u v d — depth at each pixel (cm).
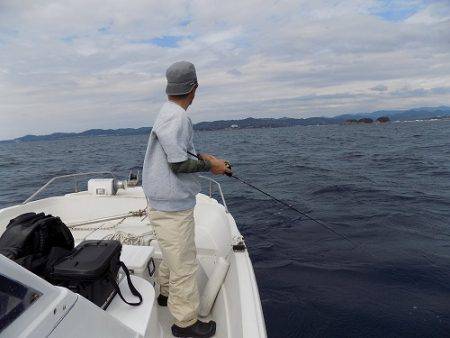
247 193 957
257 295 227
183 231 203
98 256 166
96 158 2338
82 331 118
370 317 342
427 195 856
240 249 299
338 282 410
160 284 249
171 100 199
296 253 500
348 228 607
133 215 414
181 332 215
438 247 507
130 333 149
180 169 186
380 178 1145
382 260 464
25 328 94
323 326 331
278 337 318
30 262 160
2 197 1000
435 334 317
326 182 1093
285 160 1878
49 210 398
